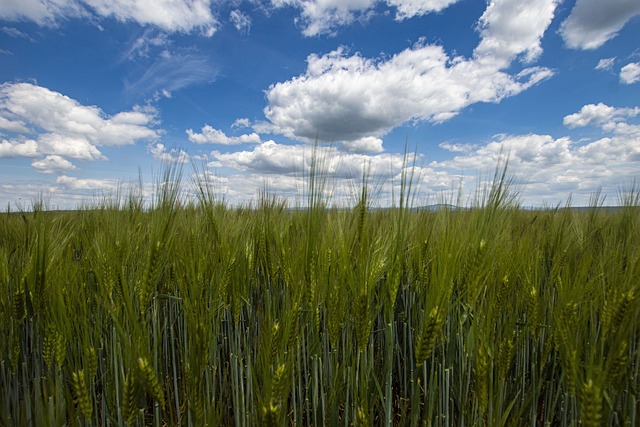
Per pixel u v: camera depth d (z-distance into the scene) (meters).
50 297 2.64
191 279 2.80
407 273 3.49
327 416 2.61
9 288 3.00
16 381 2.72
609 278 2.62
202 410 2.11
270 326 2.32
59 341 2.33
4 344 2.83
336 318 2.57
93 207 6.36
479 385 2.08
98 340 2.98
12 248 3.99
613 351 1.93
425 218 4.16
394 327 3.49
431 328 2.19
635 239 3.72
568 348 2.06
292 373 2.54
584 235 4.47
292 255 3.07
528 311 2.63
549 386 2.88
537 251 3.27
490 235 2.58
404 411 2.69
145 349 2.10
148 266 2.57
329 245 3.01
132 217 4.45
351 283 2.67
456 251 2.49
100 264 2.93
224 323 3.54
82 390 2.03
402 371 3.47
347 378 2.74
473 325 2.40
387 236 2.91
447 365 2.64
